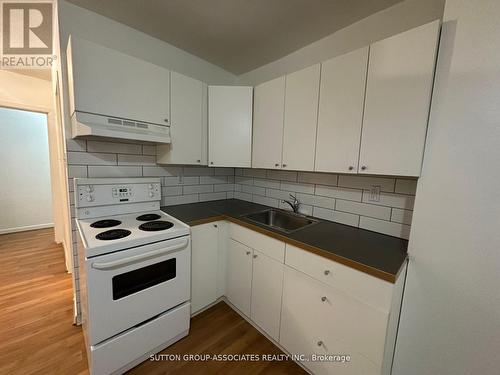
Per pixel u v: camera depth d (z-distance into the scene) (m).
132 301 1.30
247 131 1.98
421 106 1.01
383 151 1.16
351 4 1.40
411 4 1.33
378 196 1.49
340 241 1.32
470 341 0.95
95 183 1.58
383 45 1.12
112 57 1.40
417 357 1.10
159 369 1.37
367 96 1.21
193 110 1.88
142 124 1.57
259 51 2.03
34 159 3.84
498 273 0.87
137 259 1.27
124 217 1.70
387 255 1.13
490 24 0.83
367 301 1.03
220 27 1.68
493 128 0.85
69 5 1.43
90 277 1.13
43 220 3.98
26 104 2.63
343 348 1.14
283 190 2.12
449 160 0.95
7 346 1.48
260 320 1.63
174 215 1.80
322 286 1.21
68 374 1.30
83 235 1.29
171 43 1.92
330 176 1.76
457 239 0.95
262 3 1.41
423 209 1.03
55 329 1.64
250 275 1.68
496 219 0.86
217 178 2.51
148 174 1.96
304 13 1.50
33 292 2.09
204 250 1.75
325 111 1.41
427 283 1.04
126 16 1.57
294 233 1.46
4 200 3.62
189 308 1.61
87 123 1.32
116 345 1.26
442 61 0.95
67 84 1.47
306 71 1.52
